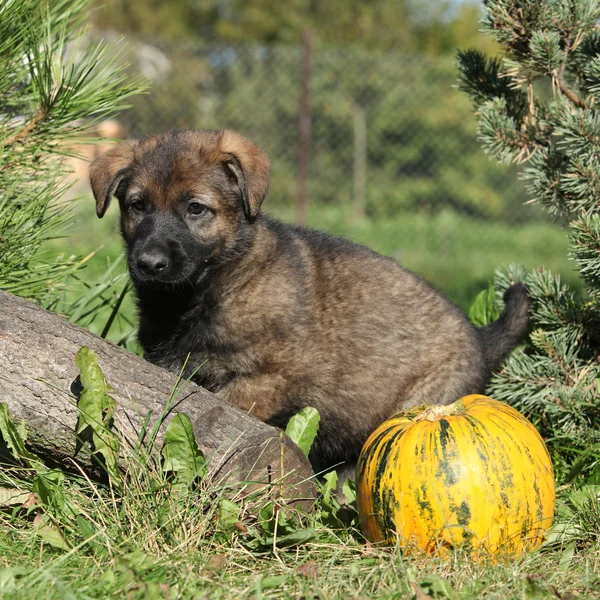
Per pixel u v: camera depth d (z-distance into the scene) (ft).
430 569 10.21
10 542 10.54
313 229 16.61
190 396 11.72
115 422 11.31
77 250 30.73
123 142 15.42
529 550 10.89
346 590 9.63
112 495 10.87
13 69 14.28
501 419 11.16
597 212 15.03
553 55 15.03
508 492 10.59
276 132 55.21
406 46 89.51
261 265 14.23
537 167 15.61
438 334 15.64
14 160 13.80
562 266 43.52
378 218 57.82
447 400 15.49
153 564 9.77
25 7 14.17
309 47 41.09
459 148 59.06
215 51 49.11
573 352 16.03
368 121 58.49
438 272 40.29
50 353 11.29
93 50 15.38
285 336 13.96
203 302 13.99
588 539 11.51
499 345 16.31
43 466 11.47
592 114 15.21
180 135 15.03
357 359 14.90
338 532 11.80
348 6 90.53
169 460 11.00
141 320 14.84
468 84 16.92
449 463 10.61
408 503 10.67
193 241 13.98
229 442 11.39
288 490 11.44
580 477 13.50
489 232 53.67
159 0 91.09
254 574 10.12
